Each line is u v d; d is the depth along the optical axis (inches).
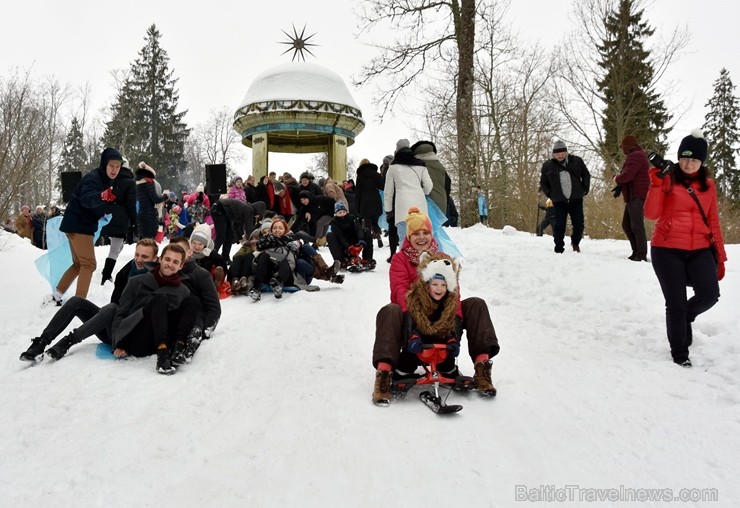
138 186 360.2
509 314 236.1
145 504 96.1
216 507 94.8
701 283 170.6
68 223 247.4
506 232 498.6
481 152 1011.3
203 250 278.4
